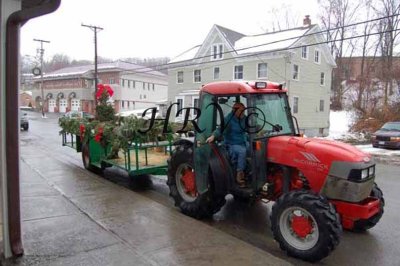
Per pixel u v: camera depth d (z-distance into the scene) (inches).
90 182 305.6
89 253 166.6
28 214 218.5
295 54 1084.5
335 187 186.1
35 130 1007.6
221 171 224.2
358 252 197.6
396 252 198.1
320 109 1233.4
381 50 1536.7
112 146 334.0
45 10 145.5
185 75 1305.4
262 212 262.1
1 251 163.2
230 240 185.3
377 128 961.5
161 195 306.3
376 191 216.1
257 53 1080.2
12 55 153.3
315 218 176.1
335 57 1771.7
